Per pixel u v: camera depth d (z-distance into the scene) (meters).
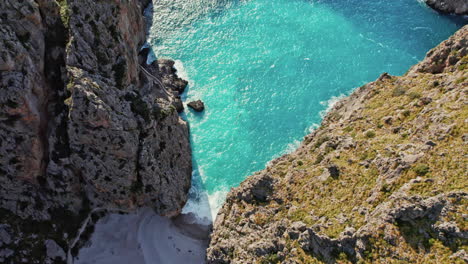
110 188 69.31
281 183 66.69
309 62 105.44
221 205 80.06
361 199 55.34
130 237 71.81
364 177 57.47
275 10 118.94
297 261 53.69
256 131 92.00
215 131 91.75
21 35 61.16
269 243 58.50
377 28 113.94
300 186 63.75
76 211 69.94
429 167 51.41
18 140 62.34
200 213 78.56
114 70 72.25
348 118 73.25
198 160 86.94
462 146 51.62
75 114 62.84
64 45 66.56
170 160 77.56
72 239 68.06
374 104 70.62
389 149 58.00
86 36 68.44
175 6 118.38
